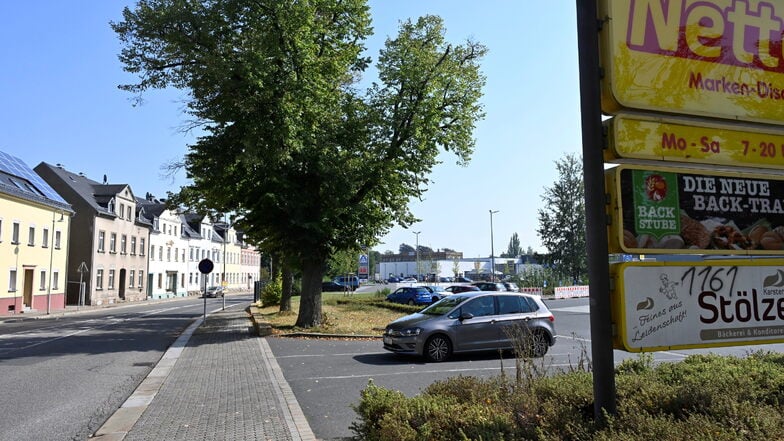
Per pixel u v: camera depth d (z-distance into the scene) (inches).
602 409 155.5
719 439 131.7
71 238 1978.3
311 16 718.5
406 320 508.7
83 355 554.9
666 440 133.9
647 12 173.8
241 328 836.0
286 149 695.7
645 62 171.6
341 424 268.4
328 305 1355.8
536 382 209.2
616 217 159.5
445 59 815.7
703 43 180.4
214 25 714.2
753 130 183.5
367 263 1464.1
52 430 267.4
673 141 172.6
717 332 165.6
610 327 157.2
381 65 808.9
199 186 807.7
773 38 190.7
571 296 1886.1
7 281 1386.6
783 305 173.6
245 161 670.5
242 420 273.0
